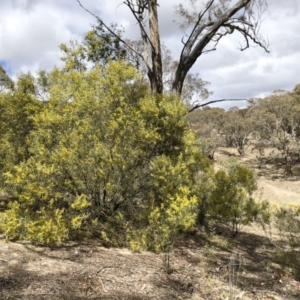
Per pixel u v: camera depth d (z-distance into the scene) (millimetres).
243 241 8055
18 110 7191
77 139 5367
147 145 6148
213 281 4465
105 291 3580
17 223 5109
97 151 5355
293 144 49125
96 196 5812
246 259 6273
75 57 9914
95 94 5895
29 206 5594
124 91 6062
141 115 5941
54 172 5297
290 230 8008
